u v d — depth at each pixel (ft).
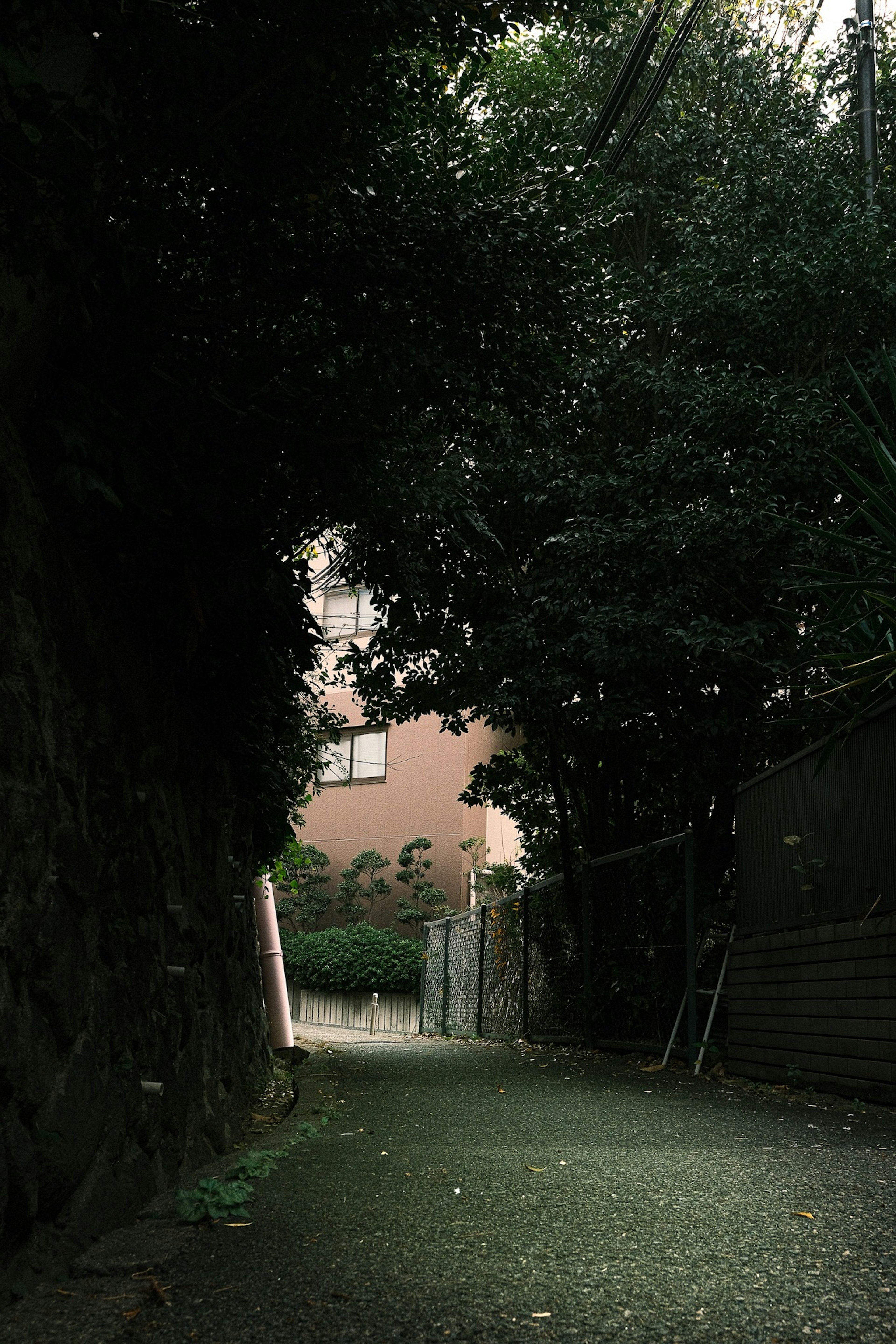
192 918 13.84
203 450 11.58
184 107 10.25
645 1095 20.10
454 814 73.15
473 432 15.34
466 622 34.63
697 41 36.37
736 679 29.73
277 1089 21.34
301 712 25.36
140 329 10.71
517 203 13.78
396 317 13.80
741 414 27.25
